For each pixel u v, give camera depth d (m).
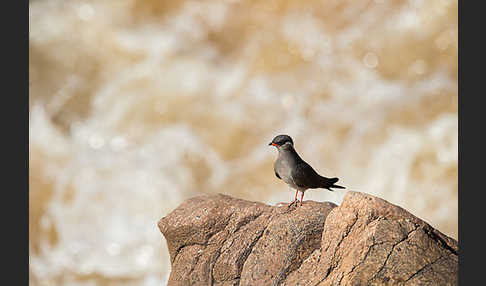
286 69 23.38
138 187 21.14
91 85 23.75
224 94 23.14
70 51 24.19
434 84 22.39
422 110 21.77
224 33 24.47
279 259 9.24
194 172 21.73
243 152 22.03
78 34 24.47
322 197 20.83
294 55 23.62
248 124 22.41
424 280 8.06
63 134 22.66
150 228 20.55
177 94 23.22
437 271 8.14
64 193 20.98
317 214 9.48
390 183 20.67
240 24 24.56
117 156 22.02
